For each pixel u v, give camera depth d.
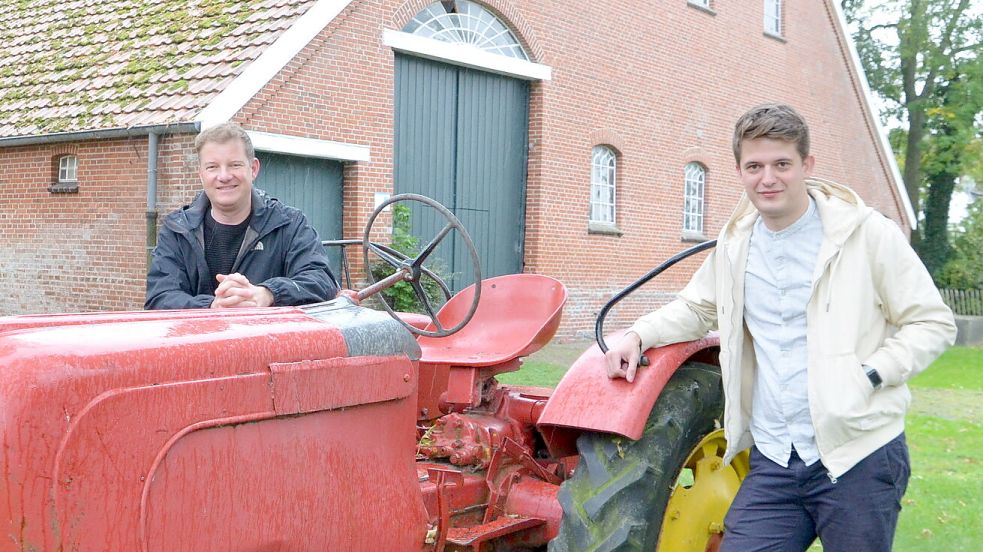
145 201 11.31
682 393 3.38
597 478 3.19
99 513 1.93
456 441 3.63
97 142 11.82
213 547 2.13
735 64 18.91
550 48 15.05
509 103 14.76
